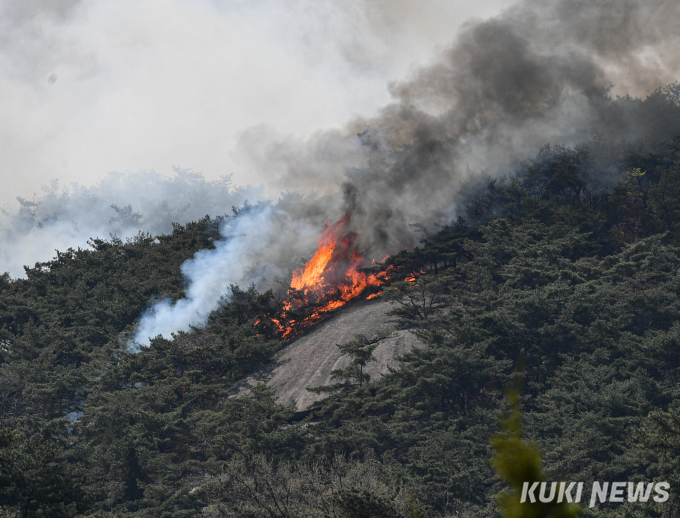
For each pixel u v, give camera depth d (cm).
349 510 6931
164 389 15012
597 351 13500
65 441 14062
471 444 11288
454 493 10319
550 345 14500
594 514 8806
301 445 12138
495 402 12531
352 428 11919
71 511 8025
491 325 14838
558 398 12319
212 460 12256
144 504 11769
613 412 11588
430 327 16250
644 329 14950
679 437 7244
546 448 10712
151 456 12612
